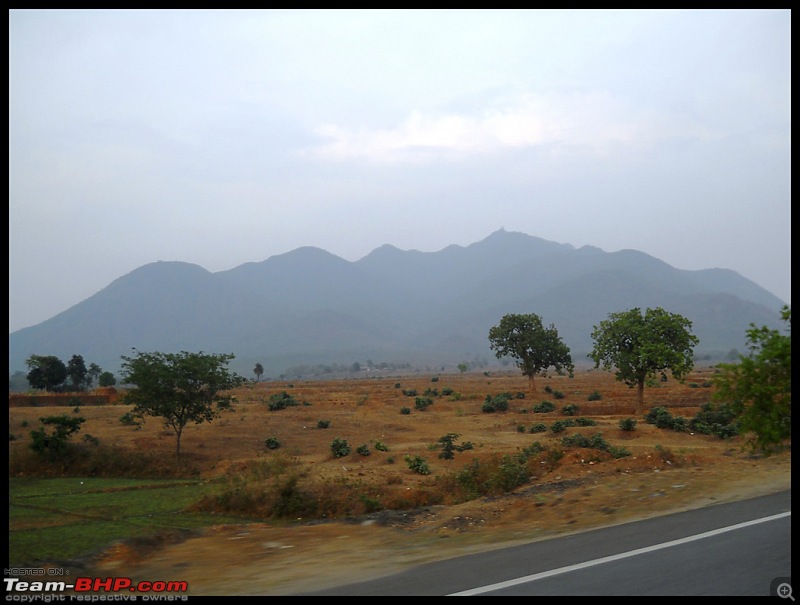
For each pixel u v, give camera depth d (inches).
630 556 319.0
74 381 3134.8
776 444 483.2
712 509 436.8
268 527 448.5
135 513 707.4
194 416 1140.5
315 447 1264.8
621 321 1545.3
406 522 458.9
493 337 2306.8
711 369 4328.3
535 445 919.0
